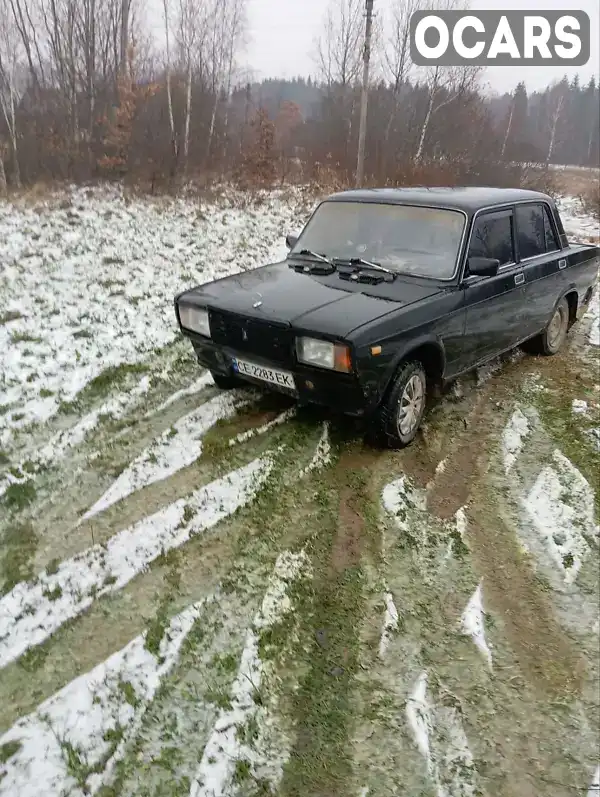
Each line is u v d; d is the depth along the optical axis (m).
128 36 25.14
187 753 2.28
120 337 6.14
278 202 16.81
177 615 2.86
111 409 4.69
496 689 2.59
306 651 2.70
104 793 2.14
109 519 3.50
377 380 3.87
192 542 3.33
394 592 3.06
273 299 4.20
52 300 7.27
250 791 2.16
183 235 12.06
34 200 14.30
